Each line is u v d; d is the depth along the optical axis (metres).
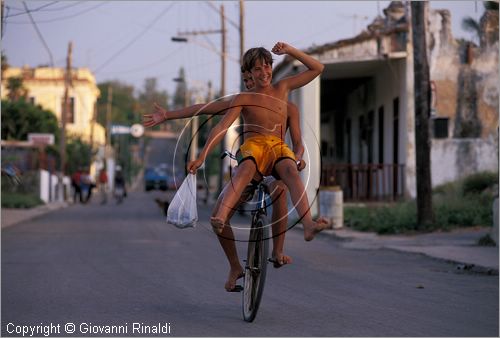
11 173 18.83
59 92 57.16
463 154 22.12
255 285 7.03
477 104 22.16
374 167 23.19
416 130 17.67
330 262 12.53
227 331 6.74
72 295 8.88
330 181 23.33
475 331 6.77
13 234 18.56
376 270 11.48
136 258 12.95
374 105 26.67
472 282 10.17
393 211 19.45
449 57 22.17
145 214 28.44
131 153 90.00
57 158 46.00
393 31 22.22
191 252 14.02
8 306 8.14
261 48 6.71
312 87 22.12
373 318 7.39
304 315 7.54
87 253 13.87
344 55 22.36
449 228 17.58
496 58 22.17
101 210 31.84
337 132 35.19
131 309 7.94
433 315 7.58
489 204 18.97
